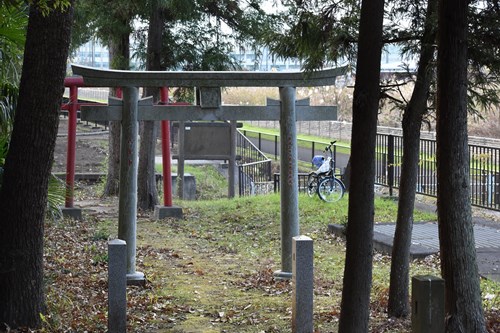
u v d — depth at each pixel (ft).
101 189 79.10
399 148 62.23
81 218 57.47
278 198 63.72
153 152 65.77
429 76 28.04
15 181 26.45
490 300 31.48
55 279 35.06
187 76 38.60
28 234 26.55
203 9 62.28
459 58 23.21
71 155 56.80
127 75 37.81
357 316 23.18
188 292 36.22
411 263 40.42
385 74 33.83
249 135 134.41
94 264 40.60
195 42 63.16
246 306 33.24
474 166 61.26
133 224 37.83
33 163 26.45
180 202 70.08
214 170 104.78
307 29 28.68
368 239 23.16
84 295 33.53
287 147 39.42
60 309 29.40
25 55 26.37
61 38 26.32
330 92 116.78
